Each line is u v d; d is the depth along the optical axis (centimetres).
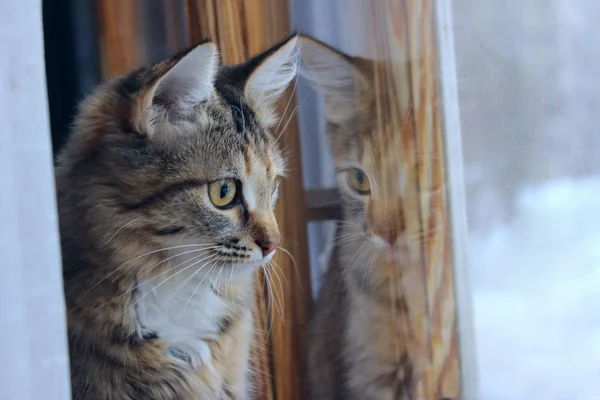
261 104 79
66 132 75
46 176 69
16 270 68
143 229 75
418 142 83
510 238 86
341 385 82
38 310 69
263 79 79
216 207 77
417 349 84
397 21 82
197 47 75
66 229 74
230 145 77
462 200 84
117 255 75
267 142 79
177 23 77
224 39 79
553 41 86
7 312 68
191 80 75
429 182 83
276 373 81
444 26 83
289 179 81
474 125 84
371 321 83
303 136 81
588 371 88
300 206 81
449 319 84
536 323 86
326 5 81
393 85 82
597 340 88
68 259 74
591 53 87
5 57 68
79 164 75
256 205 78
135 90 74
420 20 83
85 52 75
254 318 80
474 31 84
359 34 82
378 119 82
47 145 69
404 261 83
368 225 82
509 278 86
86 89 75
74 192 74
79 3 75
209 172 76
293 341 81
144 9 77
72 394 74
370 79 82
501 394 85
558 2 86
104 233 75
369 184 82
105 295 75
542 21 86
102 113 75
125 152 75
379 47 82
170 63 74
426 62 83
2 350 68
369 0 82
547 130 86
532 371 86
